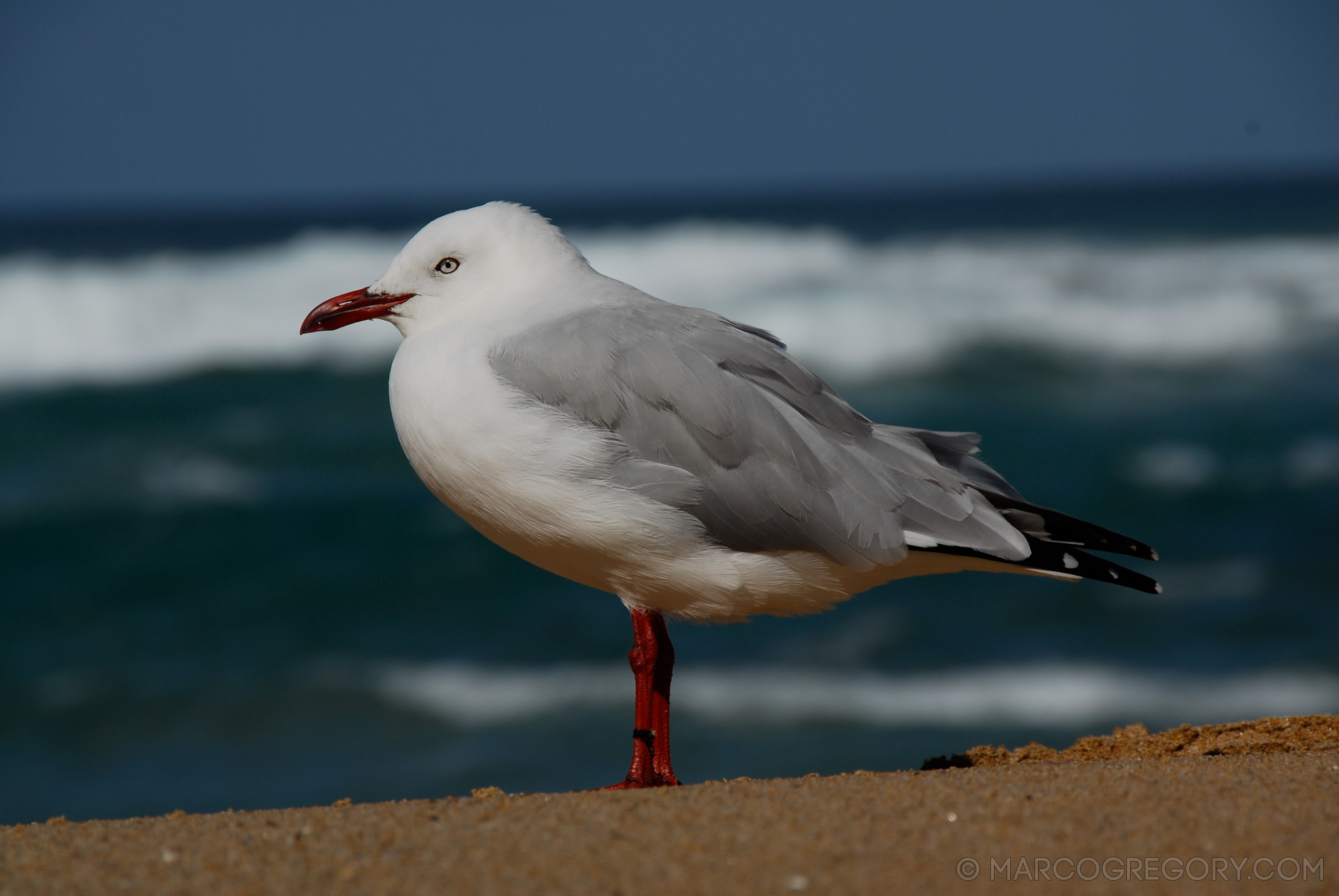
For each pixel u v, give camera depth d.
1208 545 18.36
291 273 30.81
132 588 17.56
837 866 4.46
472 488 6.54
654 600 6.80
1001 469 22.14
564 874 4.48
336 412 25.95
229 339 29.47
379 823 5.22
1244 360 28.41
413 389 6.61
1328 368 27.73
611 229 45.28
